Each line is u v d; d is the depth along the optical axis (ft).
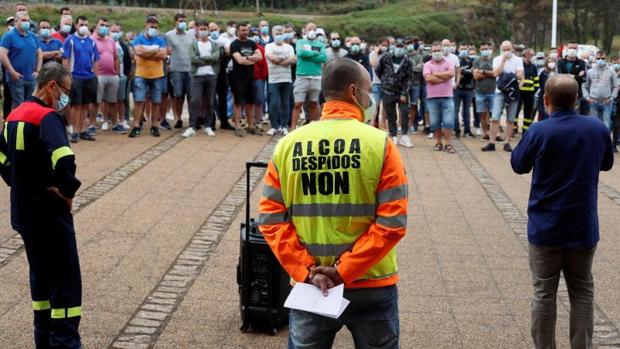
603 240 25.96
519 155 15.60
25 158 15.02
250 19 143.23
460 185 34.30
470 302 19.80
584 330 15.26
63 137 15.10
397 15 172.35
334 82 11.43
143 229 25.46
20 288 19.74
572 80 15.23
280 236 11.35
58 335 15.39
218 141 42.68
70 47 39.24
